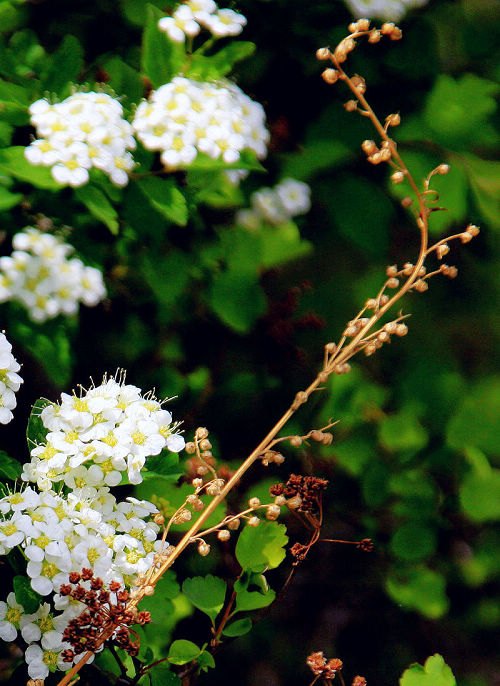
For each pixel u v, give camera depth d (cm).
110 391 119
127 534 118
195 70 122
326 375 119
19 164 119
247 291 124
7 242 123
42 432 119
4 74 122
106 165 119
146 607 120
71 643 116
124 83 122
